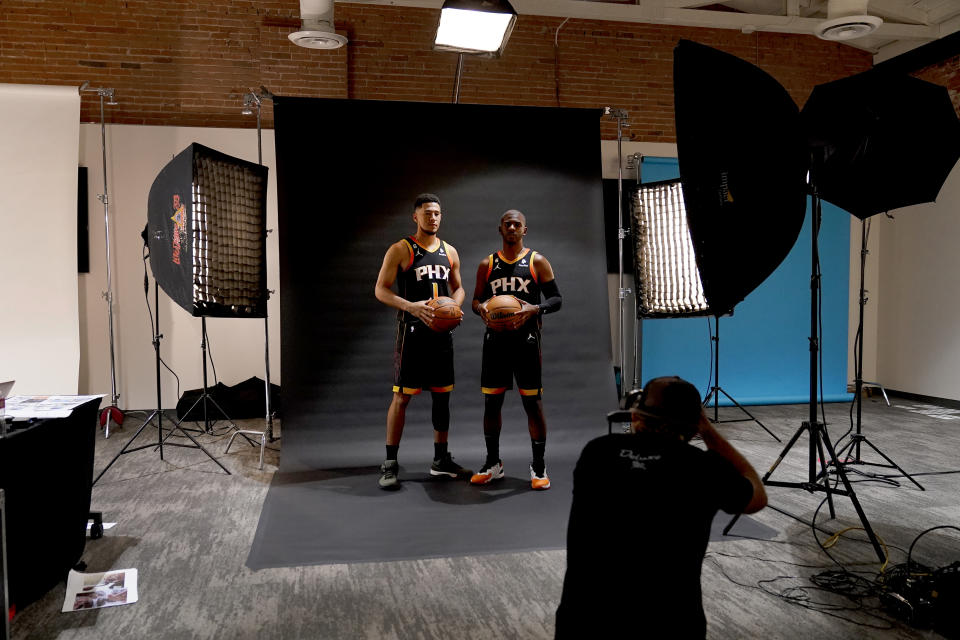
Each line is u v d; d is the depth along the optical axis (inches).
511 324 147.1
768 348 279.6
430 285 156.3
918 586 95.9
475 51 183.0
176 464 178.7
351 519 134.3
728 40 290.2
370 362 185.6
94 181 245.1
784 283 280.7
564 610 58.8
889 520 134.8
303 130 190.1
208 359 251.6
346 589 103.0
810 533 127.5
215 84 257.6
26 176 229.0
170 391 250.2
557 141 203.6
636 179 278.4
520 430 189.9
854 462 170.1
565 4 250.2
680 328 273.1
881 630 91.6
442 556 115.5
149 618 93.6
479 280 159.5
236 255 172.6
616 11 253.0
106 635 88.9
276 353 256.2
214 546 120.8
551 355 195.9
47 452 96.3
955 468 175.3
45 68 248.5
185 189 155.4
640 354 270.5
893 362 296.0
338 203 189.6
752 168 101.6
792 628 91.9
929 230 275.9
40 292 229.3
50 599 99.5
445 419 160.6
